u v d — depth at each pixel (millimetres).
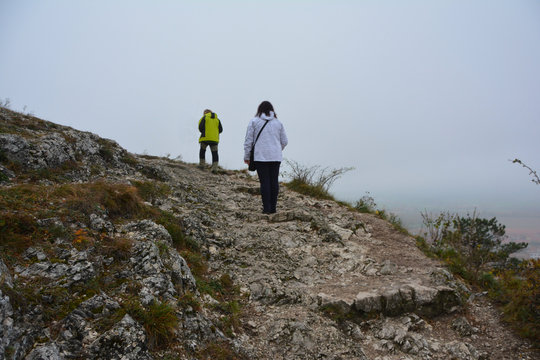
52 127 6766
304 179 8656
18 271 2496
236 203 6777
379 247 5332
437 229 5547
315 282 4184
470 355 3219
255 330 3199
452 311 3852
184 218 4848
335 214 6613
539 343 3354
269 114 6027
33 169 4906
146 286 2834
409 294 3842
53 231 2979
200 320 2834
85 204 3596
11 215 2877
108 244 3146
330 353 3043
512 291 3963
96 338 2244
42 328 2172
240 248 4773
